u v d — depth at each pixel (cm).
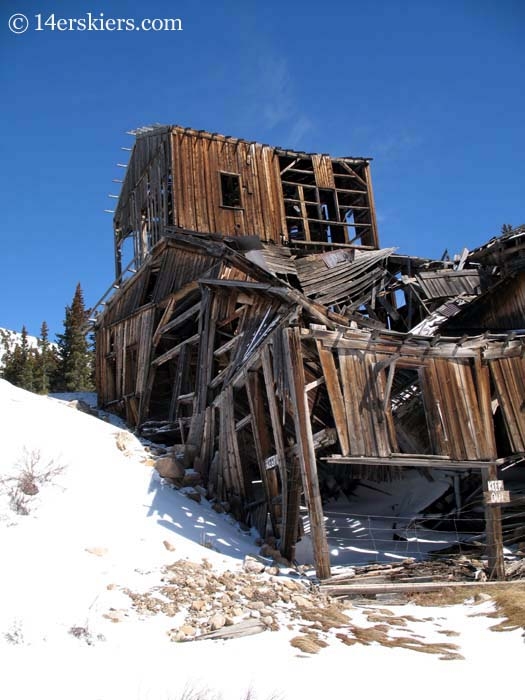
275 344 1337
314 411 1605
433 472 1753
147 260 2417
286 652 729
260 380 1517
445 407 1361
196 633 783
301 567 1230
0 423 1458
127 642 716
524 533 1513
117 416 2478
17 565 853
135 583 922
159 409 2442
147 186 2516
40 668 605
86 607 788
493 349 1438
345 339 1304
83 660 643
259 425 1470
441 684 650
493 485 1331
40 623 707
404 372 1714
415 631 873
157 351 2411
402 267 2672
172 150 2322
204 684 612
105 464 1458
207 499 1585
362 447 1237
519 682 658
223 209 2350
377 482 1859
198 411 1825
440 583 1158
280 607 929
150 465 1583
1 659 607
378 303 2625
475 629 881
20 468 1228
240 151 2458
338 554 1440
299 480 1294
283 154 2567
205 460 1722
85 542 1024
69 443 1495
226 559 1169
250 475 1686
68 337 4756
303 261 2370
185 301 2222
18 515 1037
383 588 1100
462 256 2731
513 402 1420
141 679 613
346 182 2742
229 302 1830
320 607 967
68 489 1226
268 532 1395
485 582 1183
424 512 1692
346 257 2442
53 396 3011
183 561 1058
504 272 2412
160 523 1252
